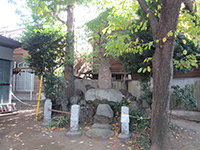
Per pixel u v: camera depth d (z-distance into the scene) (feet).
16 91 37.19
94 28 28.30
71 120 16.03
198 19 14.48
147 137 14.92
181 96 19.22
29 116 24.17
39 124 19.60
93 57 35.96
